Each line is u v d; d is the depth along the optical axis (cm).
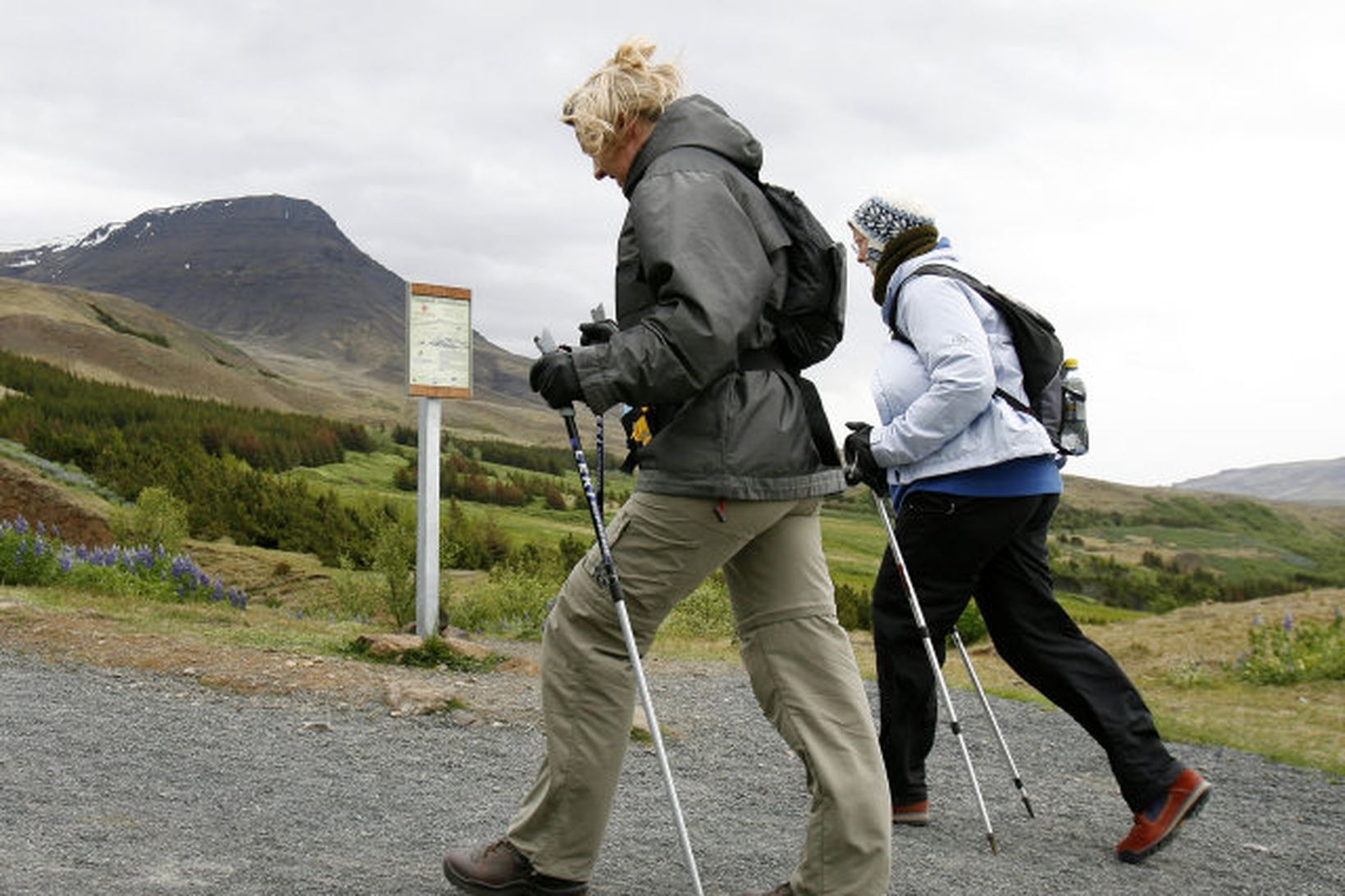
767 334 282
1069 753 654
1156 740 422
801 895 283
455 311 863
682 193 268
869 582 8869
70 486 5050
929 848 420
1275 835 490
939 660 438
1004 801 521
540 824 296
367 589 1479
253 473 5909
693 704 709
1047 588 436
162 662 669
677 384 261
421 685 635
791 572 293
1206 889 395
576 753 290
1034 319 421
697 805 471
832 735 285
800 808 477
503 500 13950
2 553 1090
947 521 421
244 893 310
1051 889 377
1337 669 1024
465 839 391
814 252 287
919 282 409
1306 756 682
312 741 529
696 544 280
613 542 286
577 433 291
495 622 1336
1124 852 420
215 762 471
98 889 302
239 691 622
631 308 281
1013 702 831
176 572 1237
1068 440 445
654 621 289
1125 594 14250
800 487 284
